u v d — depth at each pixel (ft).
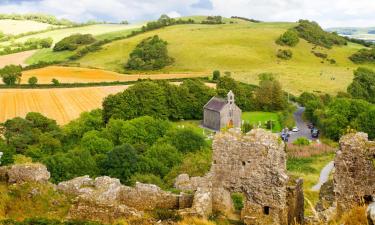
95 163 213.25
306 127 389.60
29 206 91.76
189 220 78.54
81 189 98.17
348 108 350.23
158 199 94.32
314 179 205.05
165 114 402.31
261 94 459.73
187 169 193.57
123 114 371.35
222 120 385.70
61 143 288.30
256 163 81.05
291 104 480.64
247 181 82.12
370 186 74.69
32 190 94.73
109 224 77.66
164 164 215.31
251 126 352.49
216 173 84.89
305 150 278.67
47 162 203.21
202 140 261.44
